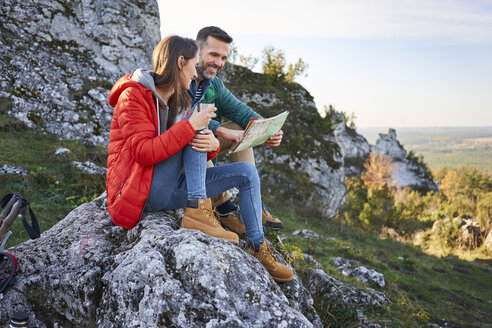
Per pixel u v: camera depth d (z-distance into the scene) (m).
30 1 12.16
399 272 10.20
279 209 14.61
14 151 8.80
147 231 2.20
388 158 59.28
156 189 2.16
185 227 2.21
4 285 2.11
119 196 2.19
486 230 20.77
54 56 12.09
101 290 2.11
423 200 50.16
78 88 11.71
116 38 13.26
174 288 1.79
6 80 10.61
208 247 1.96
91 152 10.48
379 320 5.31
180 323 1.72
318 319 2.75
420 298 8.41
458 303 8.71
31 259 2.23
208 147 2.10
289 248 4.76
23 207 2.13
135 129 2.01
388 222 24.02
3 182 7.31
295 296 2.69
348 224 17.62
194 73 2.25
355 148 56.94
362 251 11.19
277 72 20.73
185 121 2.00
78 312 2.08
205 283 1.78
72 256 2.23
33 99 10.73
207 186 2.29
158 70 2.16
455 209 30.06
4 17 11.76
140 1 13.74
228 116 3.14
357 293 6.02
